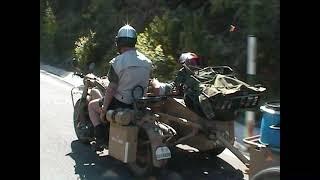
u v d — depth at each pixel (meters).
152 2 13.73
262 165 4.24
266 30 9.05
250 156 4.36
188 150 6.53
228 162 6.13
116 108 5.57
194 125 5.43
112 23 14.37
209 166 5.95
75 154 6.32
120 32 5.55
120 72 5.45
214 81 5.45
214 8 10.65
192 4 12.12
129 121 5.27
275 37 9.02
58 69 14.43
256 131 6.49
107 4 15.09
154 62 10.27
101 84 6.32
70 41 16.83
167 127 5.45
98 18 15.04
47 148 6.50
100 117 5.84
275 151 4.11
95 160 6.12
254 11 9.22
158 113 5.83
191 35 10.58
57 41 17.14
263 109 4.24
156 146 5.10
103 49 13.77
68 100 9.89
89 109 6.05
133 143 5.28
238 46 9.82
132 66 5.46
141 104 5.39
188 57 5.95
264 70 8.90
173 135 5.43
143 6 14.08
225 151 6.59
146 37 11.58
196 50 10.34
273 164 4.14
